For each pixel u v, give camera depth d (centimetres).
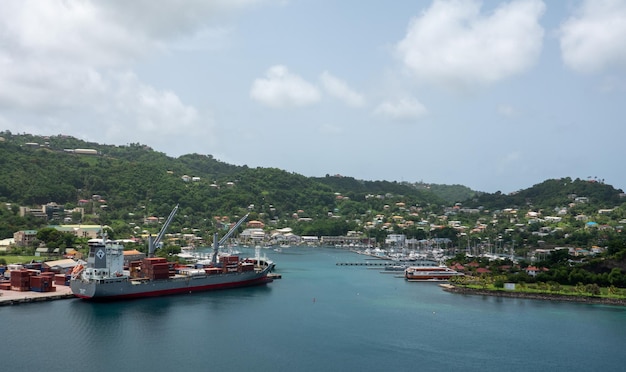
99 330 19400
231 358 16862
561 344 19100
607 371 16575
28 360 16075
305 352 17650
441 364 16812
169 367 15925
